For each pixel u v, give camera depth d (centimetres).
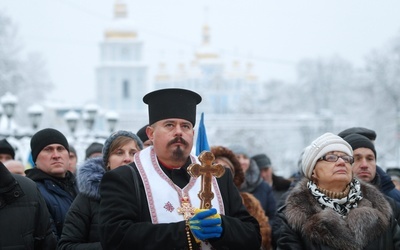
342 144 723
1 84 6856
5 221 700
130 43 14288
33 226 712
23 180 721
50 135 890
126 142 826
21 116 7500
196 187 668
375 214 698
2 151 1123
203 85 13338
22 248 702
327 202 710
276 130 7888
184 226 634
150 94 668
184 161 672
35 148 889
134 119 8112
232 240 639
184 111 664
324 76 10606
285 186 1271
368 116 7800
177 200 658
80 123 5519
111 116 2866
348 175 715
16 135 2467
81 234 762
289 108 10481
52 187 873
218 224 633
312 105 10538
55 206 859
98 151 1113
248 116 8212
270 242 955
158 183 661
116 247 638
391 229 710
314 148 723
